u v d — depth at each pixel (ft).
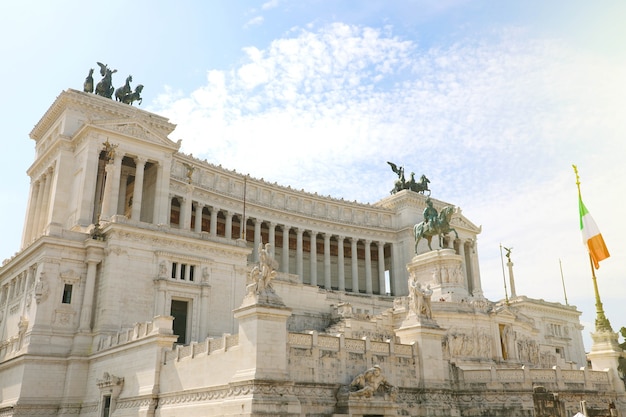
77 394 179.42
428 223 271.69
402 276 394.52
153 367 141.49
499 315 221.46
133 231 201.26
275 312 114.42
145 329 152.25
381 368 134.41
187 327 205.67
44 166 295.28
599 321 174.09
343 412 120.06
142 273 200.75
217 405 114.93
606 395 159.84
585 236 176.55
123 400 150.71
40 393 177.68
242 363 113.09
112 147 239.09
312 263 372.38
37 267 199.00
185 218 303.27
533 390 146.00
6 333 217.36
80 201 251.80
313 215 383.04
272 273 119.24
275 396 108.88
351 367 128.36
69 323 190.70
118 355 162.81
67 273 194.08
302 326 242.58
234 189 349.20
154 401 137.39
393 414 125.59
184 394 128.26
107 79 308.19
